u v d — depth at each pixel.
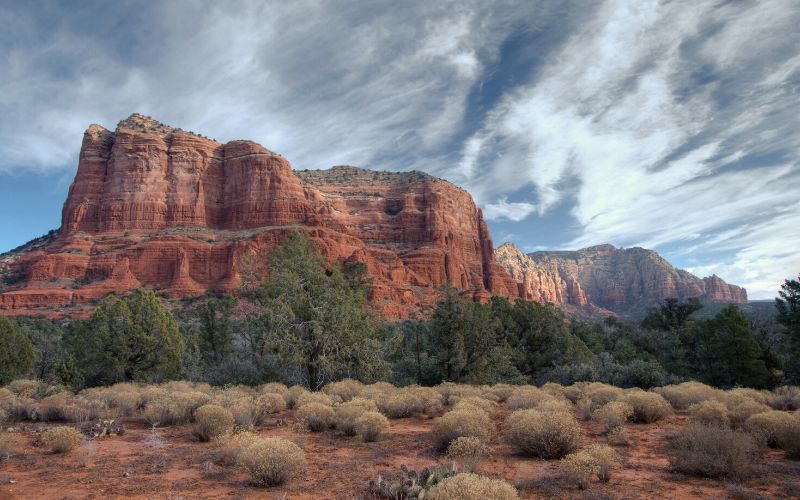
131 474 8.95
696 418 12.57
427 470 7.89
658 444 11.25
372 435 12.19
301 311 26.75
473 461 9.09
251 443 9.13
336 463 9.79
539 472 8.72
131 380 26.31
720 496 7.36
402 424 15.14
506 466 9.28
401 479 8.10
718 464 8.28
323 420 13.85
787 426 9.75
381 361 27.47
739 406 12.92
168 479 8.62
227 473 9.00
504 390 21.84
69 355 26.75
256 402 15.77
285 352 25.44
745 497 7.27
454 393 20.31
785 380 29.58
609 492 7.55
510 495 5.68
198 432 12.25
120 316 26.44
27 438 12.35
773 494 7.39
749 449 8.79
